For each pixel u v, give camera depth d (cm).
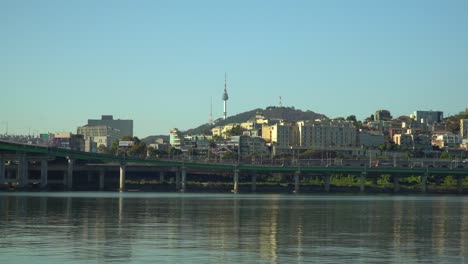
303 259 7894
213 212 15800
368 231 11188
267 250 8588
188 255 8094
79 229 10862
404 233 10906
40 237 9669
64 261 7575
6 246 8688
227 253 8294
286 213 15812
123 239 9538
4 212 14688
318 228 11662
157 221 12700
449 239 10062
